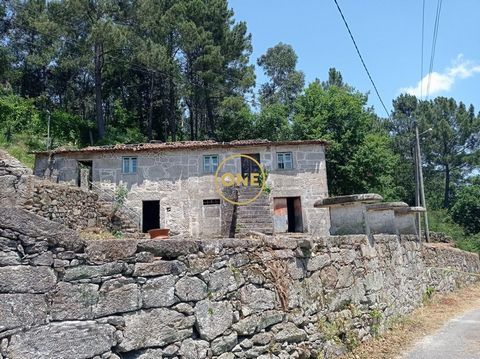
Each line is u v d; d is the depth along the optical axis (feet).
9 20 118.73
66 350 10.30
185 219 63.72
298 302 17.38
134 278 12.01
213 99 119.24
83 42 103.24
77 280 10.88
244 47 118.21
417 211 33.96
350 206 25.26
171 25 107.04
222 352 13.73
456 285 47.98
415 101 158.71
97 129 113.70
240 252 15.35
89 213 46.03
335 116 92.07
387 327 24.47
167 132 124.36
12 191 33.99
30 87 129.29
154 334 12.05
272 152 66.44
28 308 9.89
